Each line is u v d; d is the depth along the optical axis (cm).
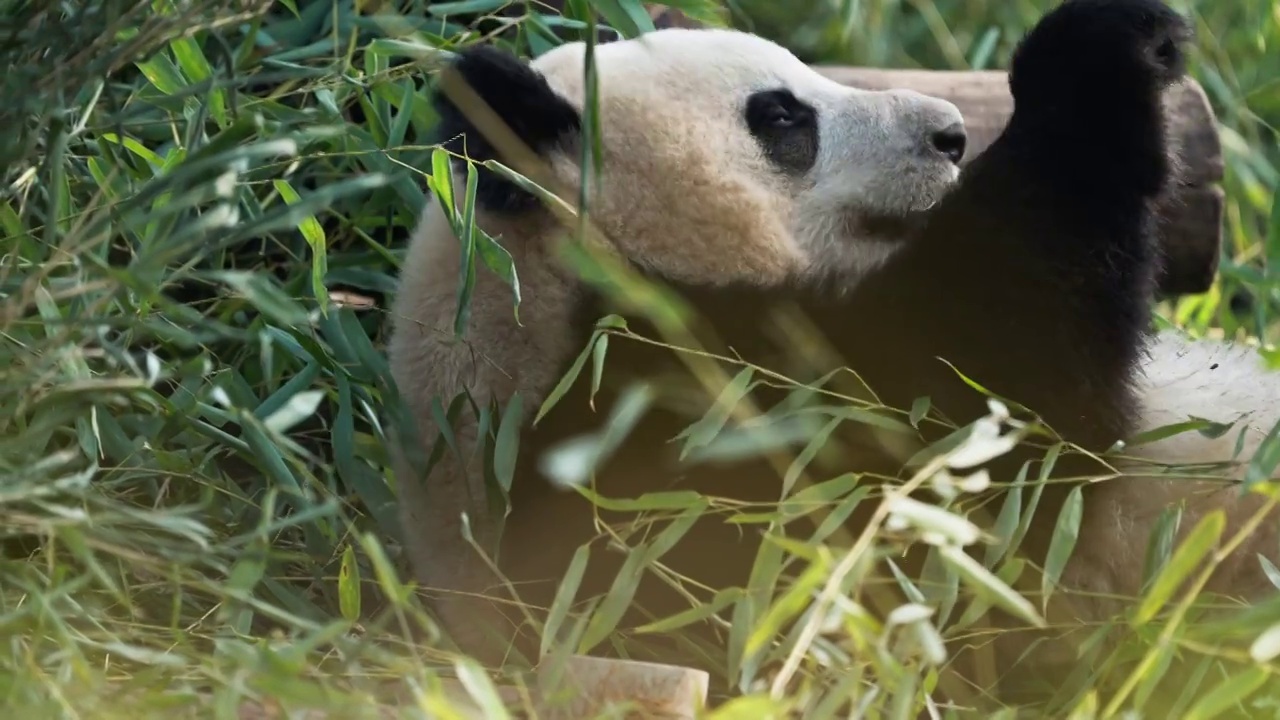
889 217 741
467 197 623
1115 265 661
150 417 664
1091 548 671
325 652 603
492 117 682
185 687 483
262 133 648
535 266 671
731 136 725
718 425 577
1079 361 648
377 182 527
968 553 636
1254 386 757
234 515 699
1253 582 709
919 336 657
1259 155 1184
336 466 718
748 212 712
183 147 671
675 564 634
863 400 647
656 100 714
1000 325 650
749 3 1259
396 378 688
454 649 604
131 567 611
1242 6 1328
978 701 598
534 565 644
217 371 752
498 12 943
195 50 696
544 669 520
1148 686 486
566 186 691
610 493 644
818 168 743
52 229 557
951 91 924
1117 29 672
